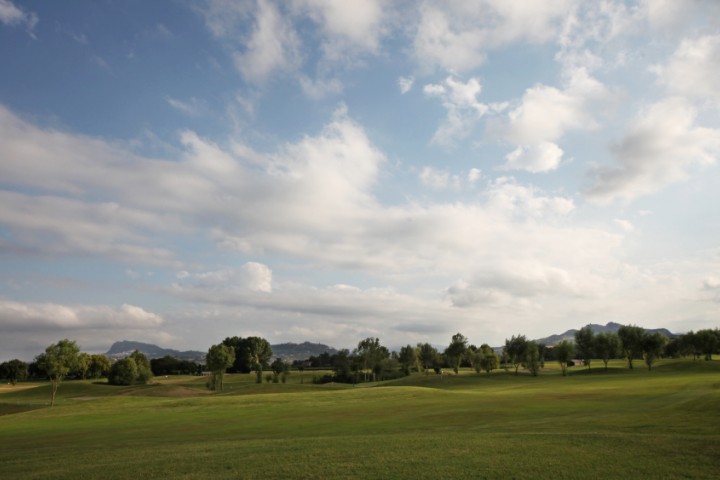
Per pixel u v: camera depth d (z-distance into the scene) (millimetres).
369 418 39750
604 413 35562
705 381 66188
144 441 30516
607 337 143375
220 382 115438
